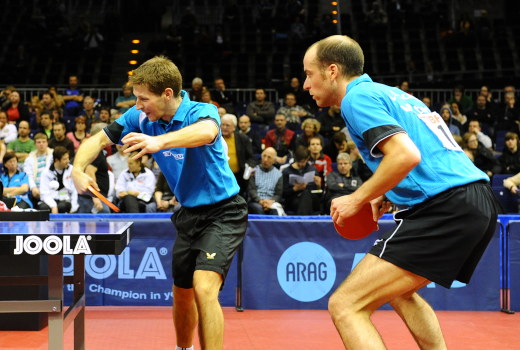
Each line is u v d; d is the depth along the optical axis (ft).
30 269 14.82
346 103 8.11
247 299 17.71
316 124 27.94
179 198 10.67
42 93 41.14
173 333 15.02
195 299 9.89
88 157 10.19
